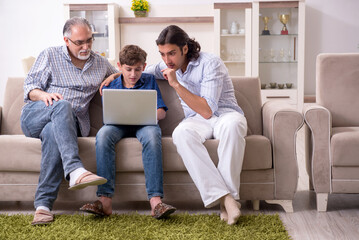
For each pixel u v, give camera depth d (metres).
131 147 2.18
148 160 2.12
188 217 2.11
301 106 5.63
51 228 1.99
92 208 2.06
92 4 5.62
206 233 1.90
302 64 5.59
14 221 2.08
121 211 2.30
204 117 2.20
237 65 5.72
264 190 2.24
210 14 5.86
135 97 2.18
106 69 2.53
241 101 2.62
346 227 2.04
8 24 6.04
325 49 5.89
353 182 2.24
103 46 5.70
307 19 5.87
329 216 2.20
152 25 5.86
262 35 5.63
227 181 2.10
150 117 2.22
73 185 1.99
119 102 2.19
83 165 2.21
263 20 5.61
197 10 5.86
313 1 5.83
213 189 2.05
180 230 1.94
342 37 5.86
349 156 2.20
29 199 2.26
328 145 2.24
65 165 2.04
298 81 5.61
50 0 6.00
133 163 2.19
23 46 6.07
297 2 5.52
